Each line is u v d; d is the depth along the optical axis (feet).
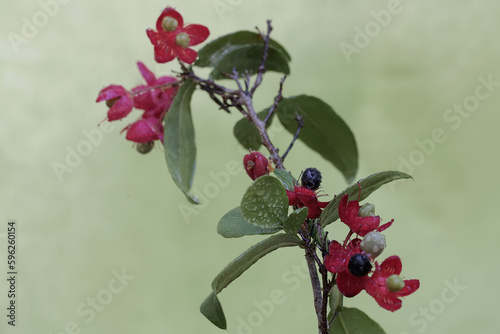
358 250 2.11
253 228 2.20
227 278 2.16
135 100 2.44
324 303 2.15
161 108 2.45
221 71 2.54
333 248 2.11
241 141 2.62
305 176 2.19
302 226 2.19
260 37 2.52
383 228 2.13
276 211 2.15
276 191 2.13
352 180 2.72
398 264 2.09
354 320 2.28
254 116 2.41
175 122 2.36
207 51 2.49
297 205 2.18
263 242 2.14
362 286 2.09
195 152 2.36
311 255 2.19
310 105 2.58
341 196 2.14
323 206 2.17
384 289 2.08
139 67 2.45
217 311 2.15
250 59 2.56
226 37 2.48
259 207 2.14
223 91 2.42
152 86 2.43
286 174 2.22
